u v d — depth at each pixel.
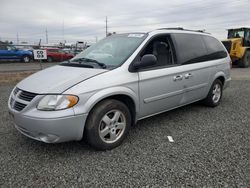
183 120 5.18
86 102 3.43
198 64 5.29
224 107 6.22
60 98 3.30
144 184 2.93
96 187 2.88
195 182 2.95
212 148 3.85
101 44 4.84
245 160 3.46
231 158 3.52
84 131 3.61
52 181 2.99
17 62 23.83
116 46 4.50
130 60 4.04
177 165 3.34
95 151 3.75
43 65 20.28
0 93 7.84
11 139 4.18
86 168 3.28
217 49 6.09
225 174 3.11
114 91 3.68
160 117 5.38
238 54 17.88
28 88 3.58
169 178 3.04
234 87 9.10
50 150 3.78
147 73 4.18
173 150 3.78
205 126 4.84
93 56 4.47
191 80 5.09
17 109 3.57
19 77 11.52
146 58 3.93
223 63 6.16
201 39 5.64
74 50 25.14
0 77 11.37
